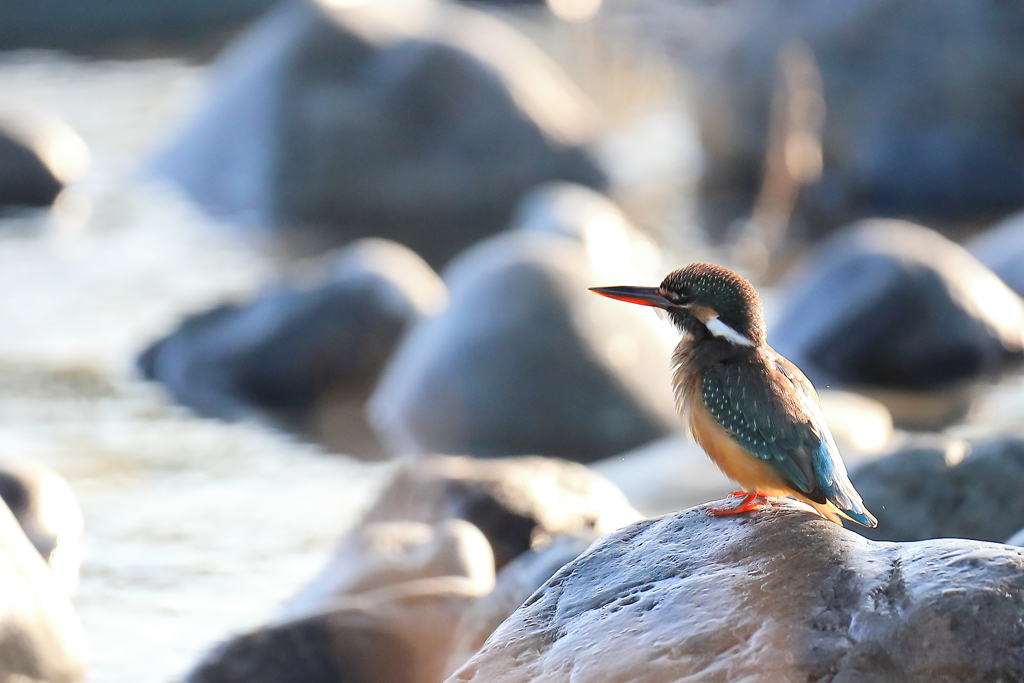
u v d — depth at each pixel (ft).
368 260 57.41
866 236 57.57
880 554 17.35
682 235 72.90
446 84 80.84
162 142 83.15
